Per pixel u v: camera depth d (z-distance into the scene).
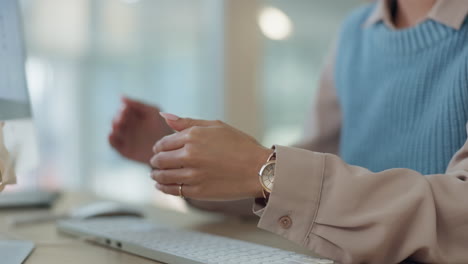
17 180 0.66
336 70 1.11
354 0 2.48
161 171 0.60
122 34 2.50
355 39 1.07
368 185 0.54
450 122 0.79
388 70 0.94
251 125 2.55
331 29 2.56
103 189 2.50
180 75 2.58
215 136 0.58
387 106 0.91
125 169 2.52
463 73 0.78
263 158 0.58
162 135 0.96
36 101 2.35
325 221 0.54
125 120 0.95
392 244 0.53
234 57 2.51
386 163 0.90
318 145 1.14
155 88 2.55
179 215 1.02
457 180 0.56
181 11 2.56
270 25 2.57
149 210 1.09
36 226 0.90
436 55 0.85
